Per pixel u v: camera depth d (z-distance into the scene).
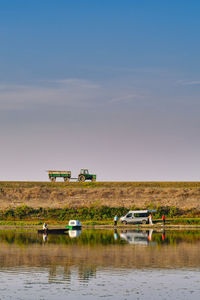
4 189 99.88
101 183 107.31
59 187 103.25
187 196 98.50
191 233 59.38
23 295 24.45
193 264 33.50
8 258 36.47
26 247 43.94
